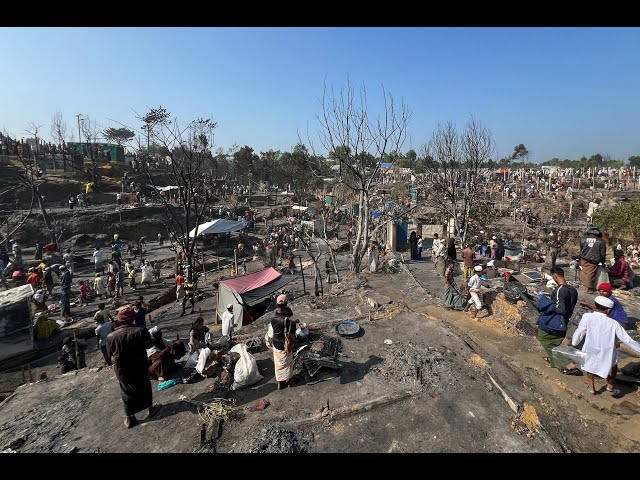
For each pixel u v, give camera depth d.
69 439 5.32
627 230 21.52
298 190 42.91
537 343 7.82
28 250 26.22
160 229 32.41
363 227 16.02
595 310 5.78
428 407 5.61
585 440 4.91
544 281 12.56
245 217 38.34
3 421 6.00
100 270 20.98
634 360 6.73
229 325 10.20
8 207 31.08
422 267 16.86
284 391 6.16
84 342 12.53
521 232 29.03
